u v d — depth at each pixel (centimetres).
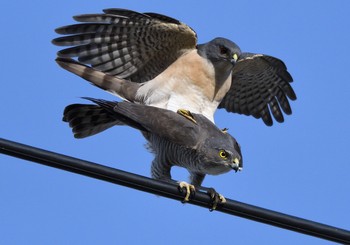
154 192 1143
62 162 1052
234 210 1153
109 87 1429
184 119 1309
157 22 1373
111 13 1368
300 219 1089
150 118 1309
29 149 1042
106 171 1070
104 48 1423
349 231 1080
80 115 1448
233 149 1277
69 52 1418
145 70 1448
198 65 1407
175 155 1308
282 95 1584
